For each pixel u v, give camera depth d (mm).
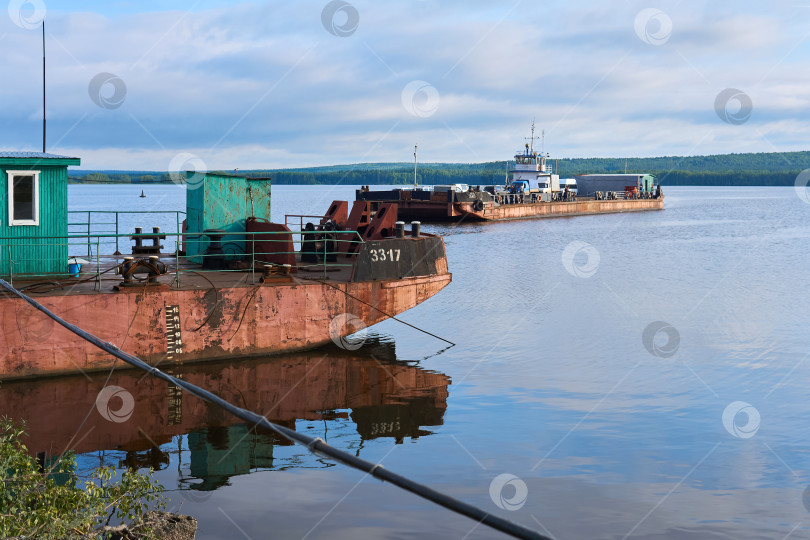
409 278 20906
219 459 12734
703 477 12703
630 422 15836
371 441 14055
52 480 8789
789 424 15867
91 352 16422
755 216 125500
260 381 17516
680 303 34312
